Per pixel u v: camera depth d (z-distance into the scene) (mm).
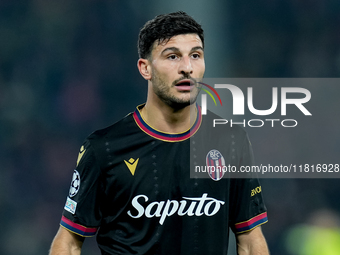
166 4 37188
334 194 30469
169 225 8305
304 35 37156
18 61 35562
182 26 7996
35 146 33531
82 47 36312
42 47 36031
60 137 34156
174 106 8203
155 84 8141
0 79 35000
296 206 30375
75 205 8484
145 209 8297
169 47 7969
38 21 36125
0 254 29562
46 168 33031
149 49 8234
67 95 35250
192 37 8039
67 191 32750
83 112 35094
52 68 35781
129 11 37000
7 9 35969
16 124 34000
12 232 30375
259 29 37438
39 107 34750
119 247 8359
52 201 32094
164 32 7992
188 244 8320
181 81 7969
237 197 8750
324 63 36812
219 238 8445
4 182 32312
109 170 8367
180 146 8492
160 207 8312
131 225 8344
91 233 8555
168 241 8297
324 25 37094
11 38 35750
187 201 8375
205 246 8367
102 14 36812
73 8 36625
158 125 8477
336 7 37062
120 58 36531
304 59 37000
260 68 37344
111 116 35500
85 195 8422
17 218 31031
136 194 8297
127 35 36781
